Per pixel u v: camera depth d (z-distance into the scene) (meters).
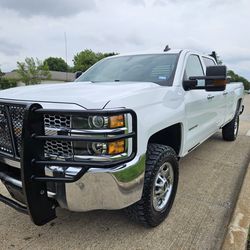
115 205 2.35
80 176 2.18
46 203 2.34
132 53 4.34
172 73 3.48
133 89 2.72
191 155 5.50
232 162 5.09
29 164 2.17
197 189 3.88
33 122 2.13
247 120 11.18
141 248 2.61
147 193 2.67
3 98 2.67
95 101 2.27
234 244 2.49
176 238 2.75
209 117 4.50
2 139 2.57
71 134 2.19
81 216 3.15
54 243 2.69
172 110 3.04
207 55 4.98
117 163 2.22
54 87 3.03
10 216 3.17
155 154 2.78
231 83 6.39
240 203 3.19
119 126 2.18
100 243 2.68
